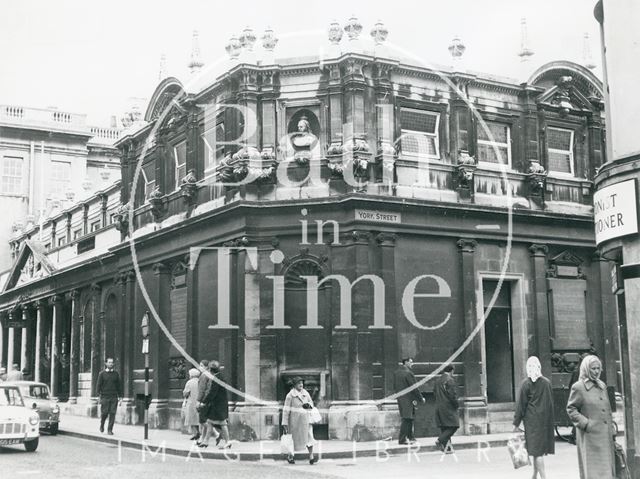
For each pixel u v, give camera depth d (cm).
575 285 2553
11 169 5406
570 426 2058
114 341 3247
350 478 1462
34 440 1997
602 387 1127
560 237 2511
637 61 1426
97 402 3275
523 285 2453
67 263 3850
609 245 1431
